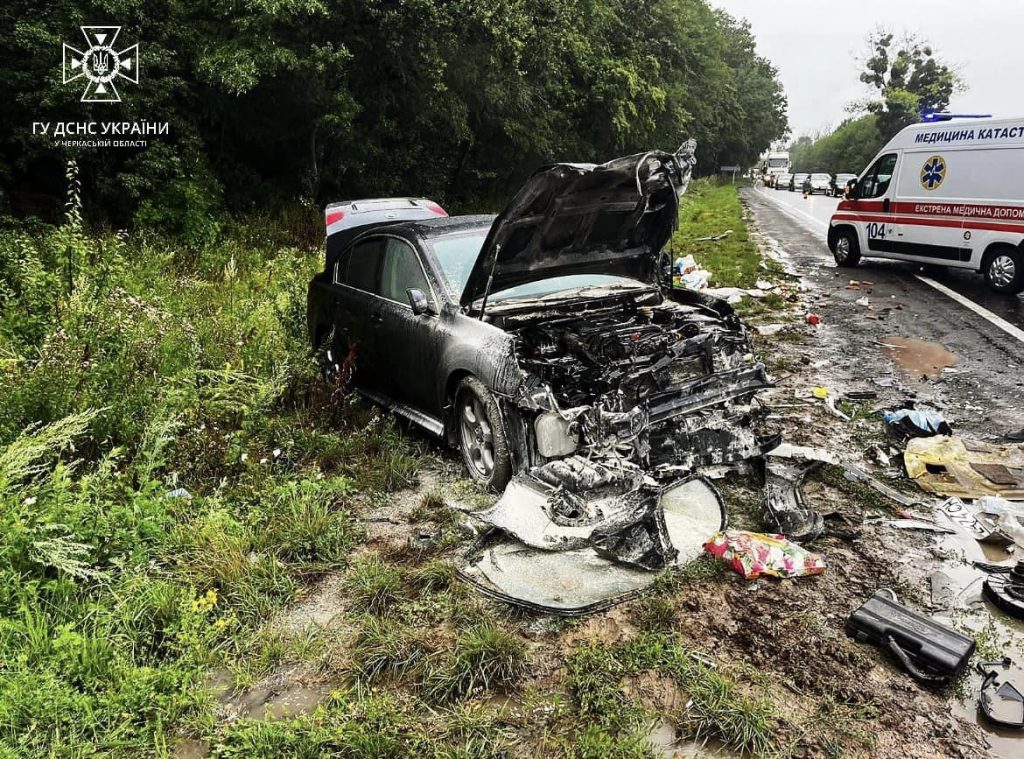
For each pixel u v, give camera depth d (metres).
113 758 2.64
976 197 10.74
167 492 4.47
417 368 5.05
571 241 4.89
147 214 11.97
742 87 68.81
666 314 5.16
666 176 4.50
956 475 4.77
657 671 3.01
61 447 4.45
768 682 2.94
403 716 2.77
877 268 13.28
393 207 10.41
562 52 20.59
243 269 11.12
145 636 3.26
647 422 4.04
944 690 2.92
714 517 4.08
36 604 3.28
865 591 3.59
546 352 4.48
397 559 3.89
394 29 14.21
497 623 3.30
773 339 8.53
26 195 11.91
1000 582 3.55
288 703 2.91
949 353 7.80
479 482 4.66
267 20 12.45
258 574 3.69
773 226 21.09
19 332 6.70
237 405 5.44
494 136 21.78
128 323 6.33
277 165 16.77
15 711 2.72
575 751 2.61
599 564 3.72
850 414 6.03
